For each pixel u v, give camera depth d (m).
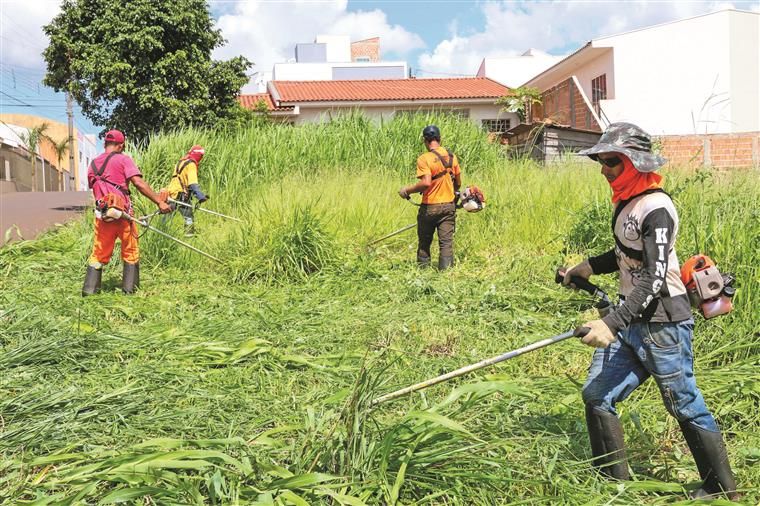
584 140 18.14
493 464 3.20
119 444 3.58
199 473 3.13
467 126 15.81
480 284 7.66
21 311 5.84
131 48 18.59
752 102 24.77
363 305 6.87
